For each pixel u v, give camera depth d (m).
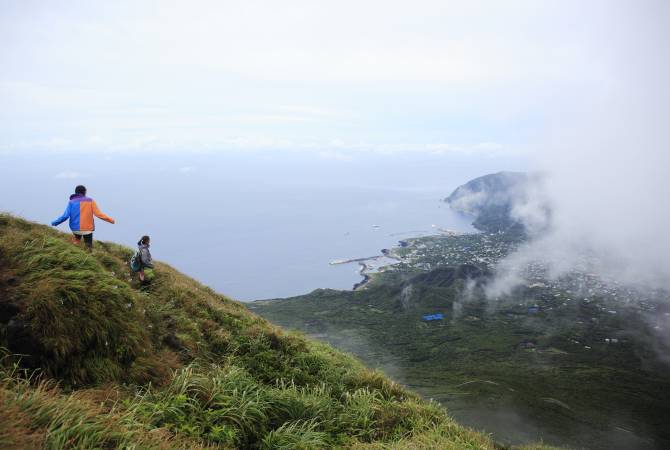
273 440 7.12
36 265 7.90
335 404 9.86
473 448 9.34
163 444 5.35
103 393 6.46
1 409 4.50
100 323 7.45
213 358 10.10
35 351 6.50
